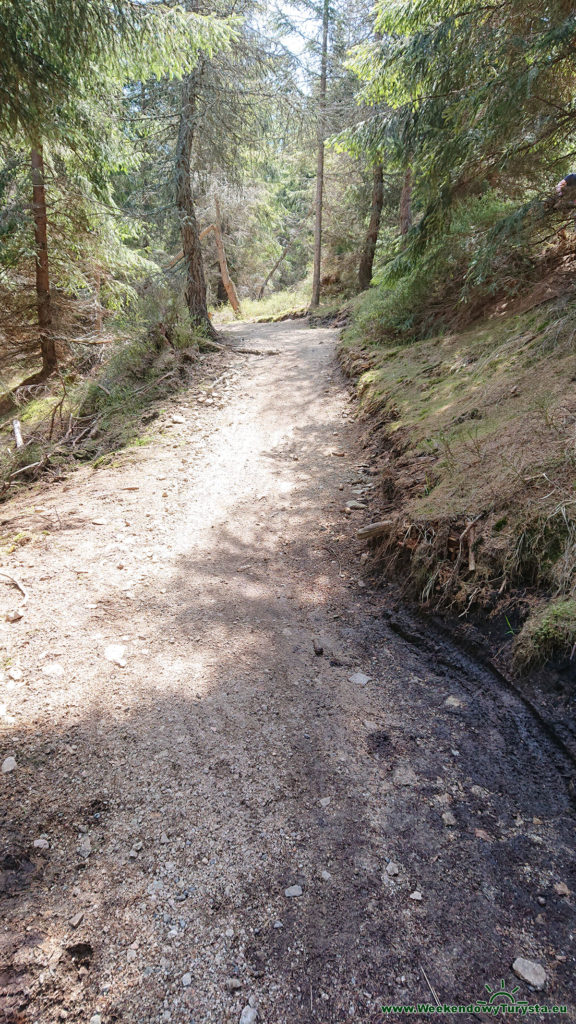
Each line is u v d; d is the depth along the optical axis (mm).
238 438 6977
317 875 1897
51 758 2324
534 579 2812
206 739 2486
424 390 5910
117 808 2127
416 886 1855
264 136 12469
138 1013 1502
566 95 5156
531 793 2164
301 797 2209
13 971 1573
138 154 11266
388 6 5863
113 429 7816
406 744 2467
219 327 18344
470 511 3365
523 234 5539
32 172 10414
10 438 8961
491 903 1789
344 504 4918
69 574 3889
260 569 4098
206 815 2115
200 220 24297
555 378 4164
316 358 10641
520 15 4961
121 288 12578
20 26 5562
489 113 5176
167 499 5336
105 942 1677
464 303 7188
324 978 1593
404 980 1582
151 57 6590
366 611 3535
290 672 2977
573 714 2299
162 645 3156
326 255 22266
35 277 11812
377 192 17953
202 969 1611
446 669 2912
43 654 2992
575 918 1721
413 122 6680
